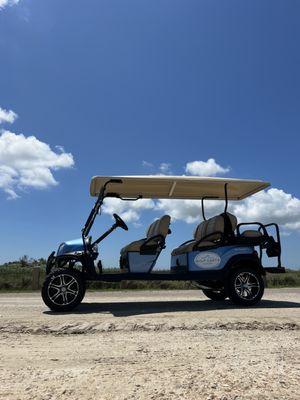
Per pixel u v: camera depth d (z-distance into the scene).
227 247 8.96
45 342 5.63
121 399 3.44
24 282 17.27
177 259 9.41
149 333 6.12
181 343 5.46
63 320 7.05
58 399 3.44
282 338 5.76
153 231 9.23
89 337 5.92
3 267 23.27
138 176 8.73
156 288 16.81
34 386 3.75
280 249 9.08
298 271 22.16
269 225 9.20
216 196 10.12
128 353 4.95
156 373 4.11
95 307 9.11
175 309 8.45
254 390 3.64
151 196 9.91
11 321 7.06
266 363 4.47
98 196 8.92
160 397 3.48
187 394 3.54
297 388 3.69
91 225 8.85
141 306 9.14
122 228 9.02
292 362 4.52
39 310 8.81
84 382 3.85
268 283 18.66
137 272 8.74
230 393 3.57
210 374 4.07
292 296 11.79
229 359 4.64
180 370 4.21
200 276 8.81
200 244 8.90
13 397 3.48
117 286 16.94
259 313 7.58
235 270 8.91
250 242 9.08
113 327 6.46
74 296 8.44
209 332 6.14
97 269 8.78
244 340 5.64
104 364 4.46
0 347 5.34
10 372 4.20
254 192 9.85
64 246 8.78
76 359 4.70
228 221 9.08
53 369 4.29
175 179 8.82
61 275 8.44
